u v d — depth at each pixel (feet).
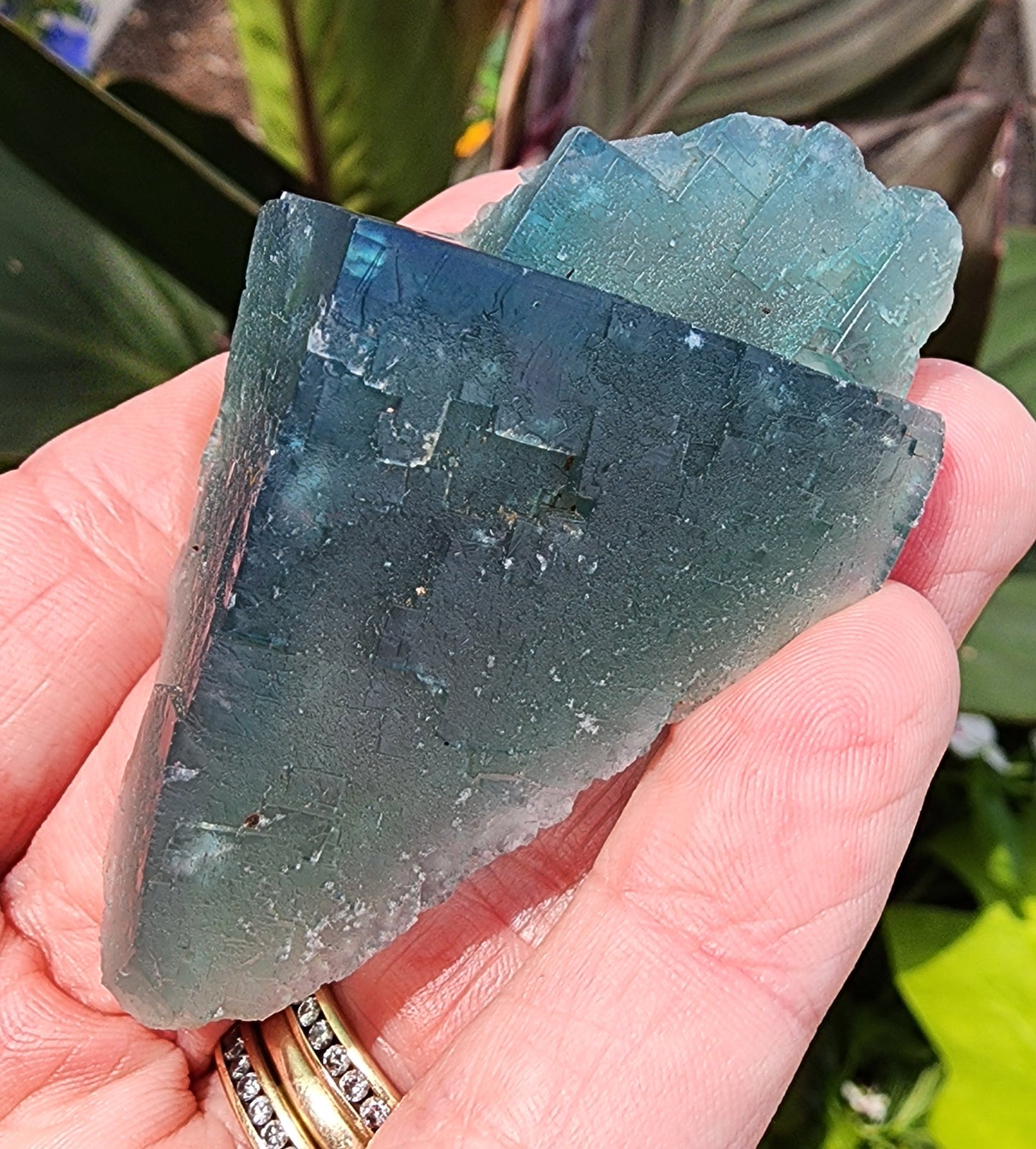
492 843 0.27
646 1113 0.24
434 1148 0.24
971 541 0.30
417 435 0.23
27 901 0.31
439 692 0.25
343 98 0.47
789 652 0.27
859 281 0.29
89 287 0.44
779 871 0.25
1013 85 0.82
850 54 0.49
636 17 0.50
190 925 0.25
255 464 0.24
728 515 0.26
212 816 0.24
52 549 0.33
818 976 0.25
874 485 0.28
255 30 0.46
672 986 0.25
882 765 0.25
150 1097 0.28
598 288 0.26
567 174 0.27
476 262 0.23
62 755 0.32
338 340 0.23
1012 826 0.44
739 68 0.49
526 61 0.52
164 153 0.41
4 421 0.42
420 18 0.45
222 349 0.45
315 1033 0.29
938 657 0.27
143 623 0.33
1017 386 0.45
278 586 0.23
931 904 0.46
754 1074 0.25
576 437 0.24
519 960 0.31
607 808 0.31
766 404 0.26
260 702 0.24
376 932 0.27
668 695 0.27
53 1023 0.29
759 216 0.28
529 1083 0.24
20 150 0.42
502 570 0.25
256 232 0.27
